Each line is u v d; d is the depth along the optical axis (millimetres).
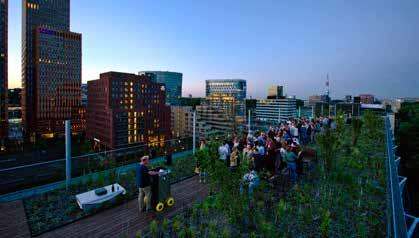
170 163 11047
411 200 19828
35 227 5910
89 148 126312
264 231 5645
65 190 8188
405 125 24062
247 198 6578
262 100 136750
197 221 6309
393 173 5328
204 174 9078
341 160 9992
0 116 134000
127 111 118500
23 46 186125
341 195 7309
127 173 9805
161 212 6855
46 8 192000
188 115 149750
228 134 11562
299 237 5539
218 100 196000
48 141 150125
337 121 13430
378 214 6270
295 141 10766
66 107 174625
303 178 9062
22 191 7660
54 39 169500
